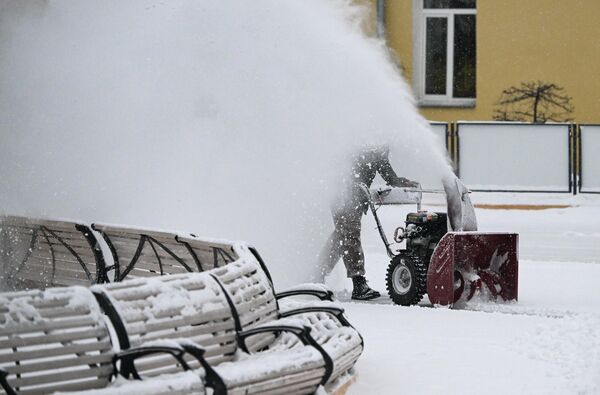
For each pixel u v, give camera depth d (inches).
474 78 1254.9
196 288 337.7
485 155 1111.0
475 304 575.2
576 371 397.4
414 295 571.2
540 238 916.0
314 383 338.0
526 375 398.6
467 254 575.8
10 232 529.7
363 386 382.6
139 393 278.4
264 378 309.3
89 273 494.0
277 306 391.5
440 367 412.8
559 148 1106.7
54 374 284.0
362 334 481.4
